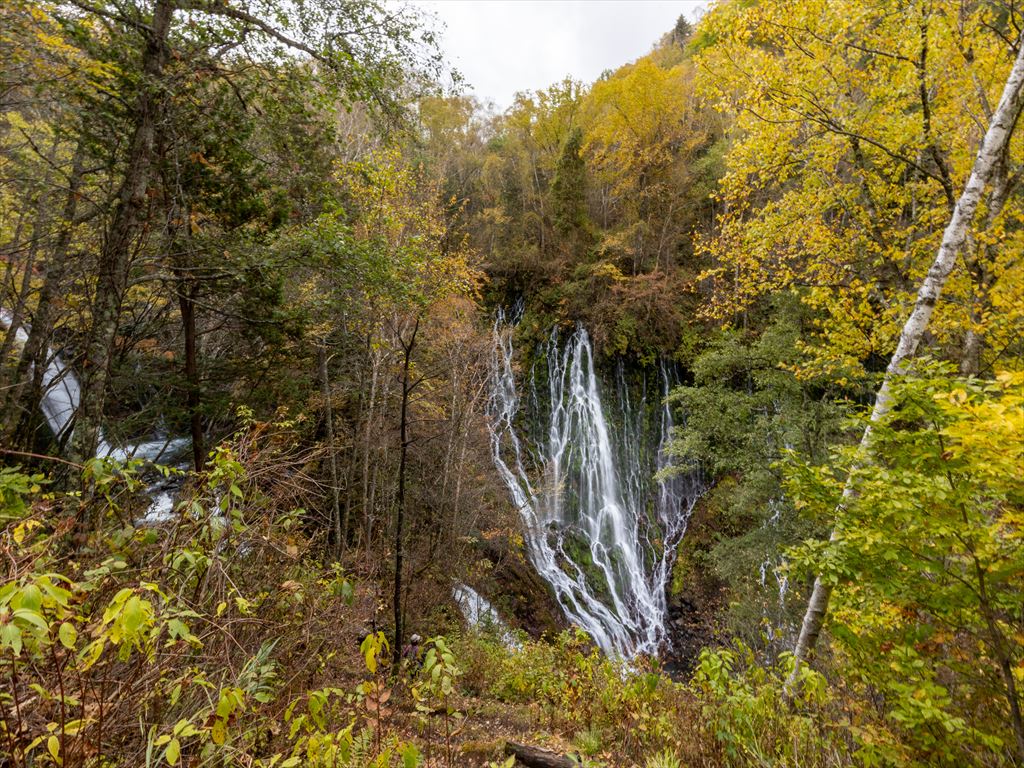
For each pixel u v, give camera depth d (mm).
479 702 5965
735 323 17266
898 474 3029
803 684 3828
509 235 23812
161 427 12586
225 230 7973
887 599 3430
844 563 3445
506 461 18969
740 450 12516
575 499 19047
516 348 21484
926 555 3146
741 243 9125
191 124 6953
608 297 21594
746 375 14086
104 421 9156
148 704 2066
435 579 12555
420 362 14375
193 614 2041
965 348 6961
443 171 19953
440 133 23047
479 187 24750
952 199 6977
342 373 13594
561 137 24297
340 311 9375
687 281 20406
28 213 8086
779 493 10828
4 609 1226
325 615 3551
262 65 6977
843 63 7102
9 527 2293
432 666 2367
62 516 2961
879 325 7730
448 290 9820
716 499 18359
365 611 5945
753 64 7426
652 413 21453
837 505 3791
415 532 14133
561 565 17094
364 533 11531
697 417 13562
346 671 3916
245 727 2402
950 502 2957
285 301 9477
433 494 14133
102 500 3006
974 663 3000
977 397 2754
